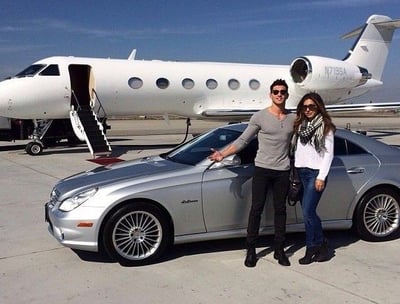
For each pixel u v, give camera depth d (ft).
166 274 13.98
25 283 13.30
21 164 40.68
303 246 16.67
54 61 48.91
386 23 66.95
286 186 14.38
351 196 16.62
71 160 43.47
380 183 16.72
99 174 16.11
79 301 12.06
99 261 15.15
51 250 16.29
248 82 58.18
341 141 17.11
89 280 13.53
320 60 57.31
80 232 14.23
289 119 14.26
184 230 15.16
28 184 30.14
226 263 14.88
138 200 14.65
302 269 14.33
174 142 65.31
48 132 52.31
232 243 16.87
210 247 16.44
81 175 16.72
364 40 66.59
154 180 14.85
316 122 14.07
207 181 15.15
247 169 15.61
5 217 21.17
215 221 15.40
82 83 54.34
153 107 54.08
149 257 14.79
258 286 13.00
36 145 48.57
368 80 65.82
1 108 46.44
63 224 14.33
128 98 51.93
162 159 17.65
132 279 13.60
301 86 58.03
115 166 17.22
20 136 53.67
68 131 53.52
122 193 14.37
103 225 14.42
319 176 14.07
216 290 12.73
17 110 47.06
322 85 57.93
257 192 14.34
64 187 15.65
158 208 14.80
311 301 11.96
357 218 16.89
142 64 53.42
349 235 17.95
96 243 14.37
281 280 13.43
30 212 22.17
